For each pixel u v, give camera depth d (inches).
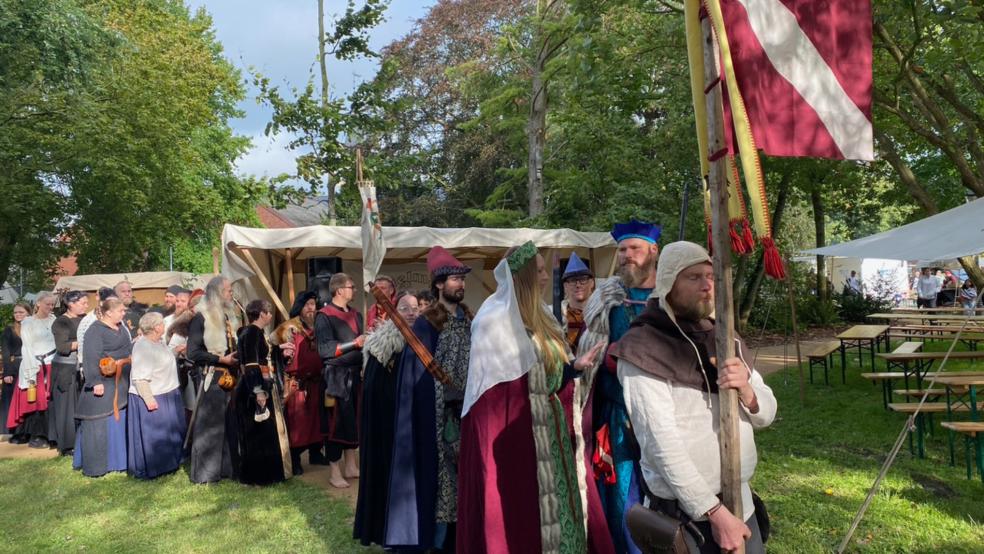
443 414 167.5
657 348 90.0
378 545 185.3
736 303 645.9
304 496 231.9
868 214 846.5
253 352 243.0
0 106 644.1
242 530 200.7
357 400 247.4
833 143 92.6
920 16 374.0
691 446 88.6
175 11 1067.9
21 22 557.9
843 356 416.5
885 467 175.0
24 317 364.2
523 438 116.6
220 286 263.0
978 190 403.2
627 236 132.2
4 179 682.8
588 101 616.1
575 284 171.9
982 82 421.4
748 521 96.4
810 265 898.7
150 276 650.8
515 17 1059.3
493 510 115.2
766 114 90.5
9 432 367.9
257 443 245.1
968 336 414.0
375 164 639.1
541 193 657.0
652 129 719.1
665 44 500.4
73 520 215.5
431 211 1130.7
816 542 174.2
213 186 1045.2
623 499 119.4
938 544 171.0
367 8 596.7
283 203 645.9
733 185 88.9
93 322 286.8
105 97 753.0
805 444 277.7
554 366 119.7
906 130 535.5
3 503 238.2
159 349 267.0
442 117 1168.2
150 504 229.9
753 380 95.7
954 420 287.1
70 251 881.5
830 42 93.5
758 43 91.0
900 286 1163.9
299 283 405.7
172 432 266.8
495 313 118.4
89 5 733.9
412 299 223.5
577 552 116.5
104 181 776.3
